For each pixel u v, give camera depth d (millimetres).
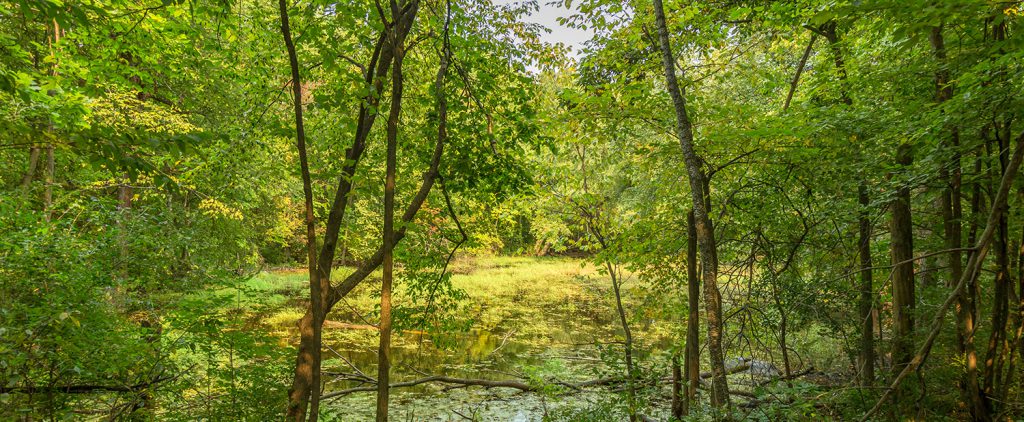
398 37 3990
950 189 5098
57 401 4051
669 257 7199
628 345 7129
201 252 9234
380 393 3578
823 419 4238
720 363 4812
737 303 6719
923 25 2893
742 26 7461
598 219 7781
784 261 6477
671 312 7121
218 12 5328
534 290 18859
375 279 18938
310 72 6078
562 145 7508
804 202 6141
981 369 5012
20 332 3654
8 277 4070
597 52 7027
